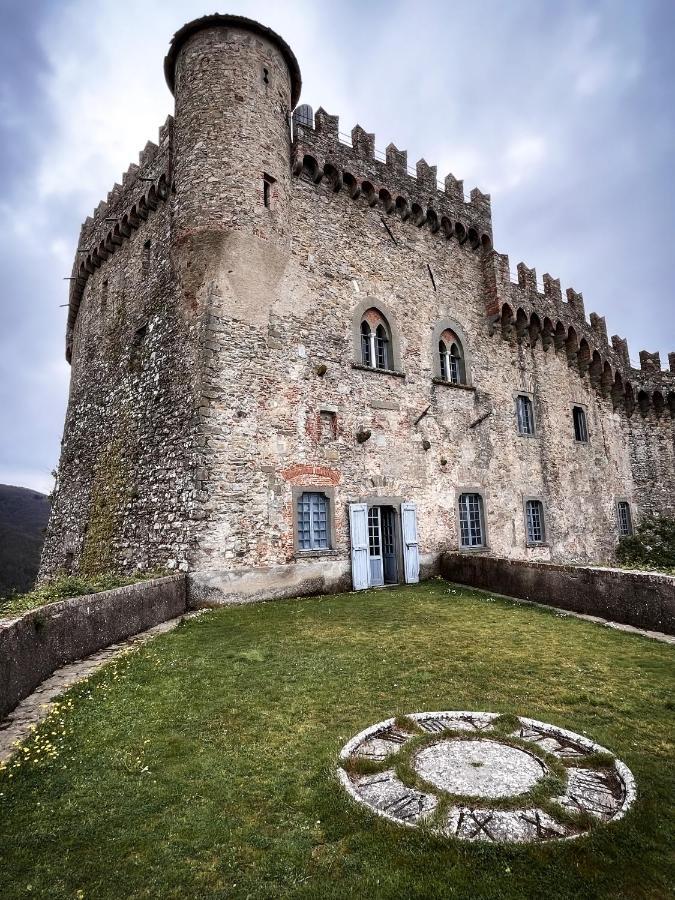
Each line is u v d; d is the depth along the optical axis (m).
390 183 18.33
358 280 17.00
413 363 17.92
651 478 27.48
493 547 19.05
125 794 4.35
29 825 3.95
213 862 3.56
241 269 14.21
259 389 14.08
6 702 5.77
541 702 6.21
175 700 6.30
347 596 13.59
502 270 21.50
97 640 8.42
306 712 5.96
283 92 15.92
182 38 15.44
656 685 6.75
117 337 19.00
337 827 3.85
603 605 10.66
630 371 28.11
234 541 12.96
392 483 16.47
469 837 3.61
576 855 3.45
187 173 14.58
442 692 6.54
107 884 3.36
